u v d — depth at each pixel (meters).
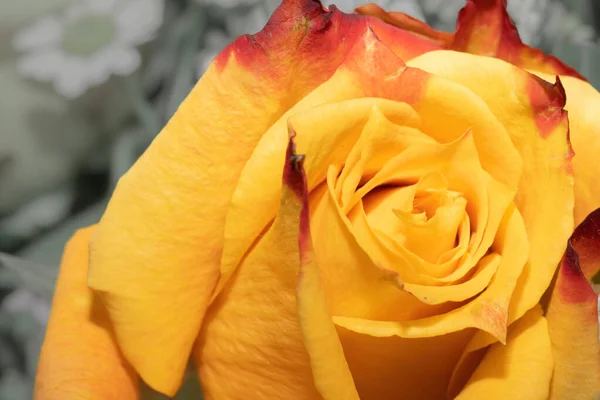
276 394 0.23
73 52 0.43
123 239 0.22
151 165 0.22
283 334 0.22
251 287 0.22
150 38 0.43
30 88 0.45
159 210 0.22
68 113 0.45
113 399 0.23
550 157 0.23
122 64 0.42
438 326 0.22
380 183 0.23
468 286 0.22
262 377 0.23
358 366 0.23
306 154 0.22
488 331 0.22
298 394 0.23
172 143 0.22
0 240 0.45
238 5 0.40
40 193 0.47
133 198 0.22
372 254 0.22
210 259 0.23
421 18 0.37
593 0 0.37
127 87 0.42
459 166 0.23
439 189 0.23
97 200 0.47
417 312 0.22
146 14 0.43
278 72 0.22
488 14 0.25
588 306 0.22
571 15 0.36
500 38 0.25
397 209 0.22
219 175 0.22
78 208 0.47
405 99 0.23
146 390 0.24
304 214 0.21
